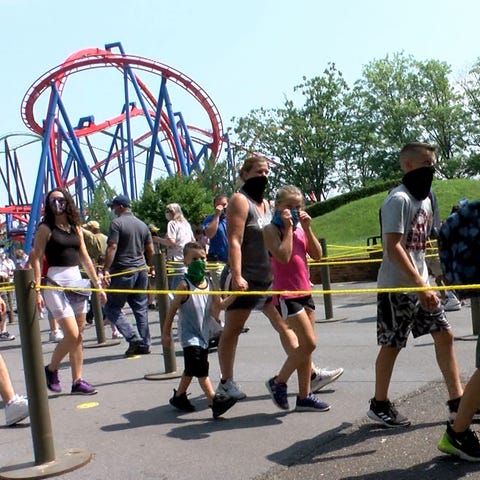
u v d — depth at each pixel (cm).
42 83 4659
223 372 541
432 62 6994
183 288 554
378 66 7162
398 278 449
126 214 873
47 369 668
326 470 402
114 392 661
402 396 545
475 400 388
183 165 5184
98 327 990
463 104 7012
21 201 6022
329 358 741
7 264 1606
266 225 518
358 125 7244
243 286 528
